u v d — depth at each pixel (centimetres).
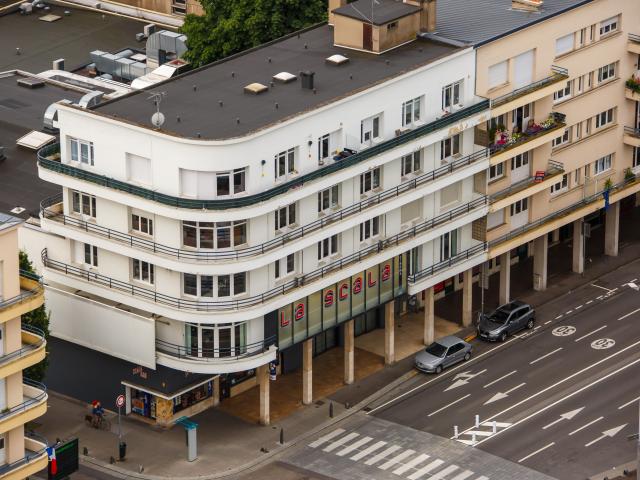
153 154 18525
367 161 19488
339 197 19588
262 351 19250
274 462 19225
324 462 19225
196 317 18800
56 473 18488
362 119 19538
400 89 19825
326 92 19500
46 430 19700
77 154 19188
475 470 19050
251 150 18425
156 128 18412
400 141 19812
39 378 19188
